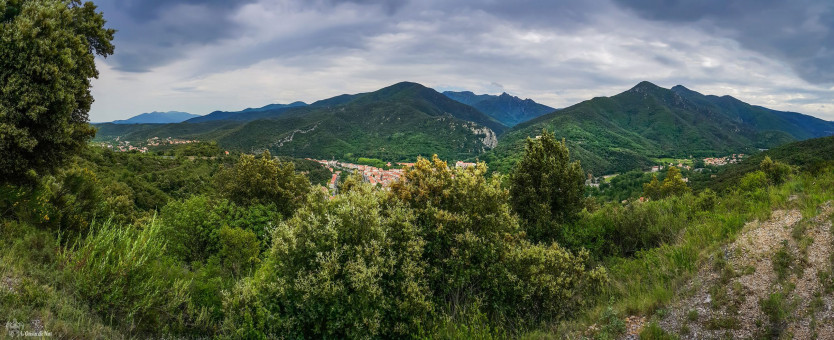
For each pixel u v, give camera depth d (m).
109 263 7.20
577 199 13.64
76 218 10.78
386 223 8.02
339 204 7.92
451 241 8.44
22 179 10.54
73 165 13.44
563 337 6.95
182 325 7.09
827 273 5.98
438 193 9.23
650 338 6.00
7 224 8.30
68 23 11.50
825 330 5.07
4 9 10.03
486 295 8.28
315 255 7.05
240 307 7.33
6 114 9.34
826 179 10.48
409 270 7.41
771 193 11.06
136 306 6.53
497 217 8.91
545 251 8.92
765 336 5.41
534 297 8.31
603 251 12.68
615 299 8.01
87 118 12.70
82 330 5.39
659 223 12.20
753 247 7.71
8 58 9.52
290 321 6.70
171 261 9.30
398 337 7.14
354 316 6.65
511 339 7.32
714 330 5.89
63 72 10.46
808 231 7.42
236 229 12.34
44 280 6.45
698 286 7.14
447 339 6.80
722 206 11.69
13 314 5.04
